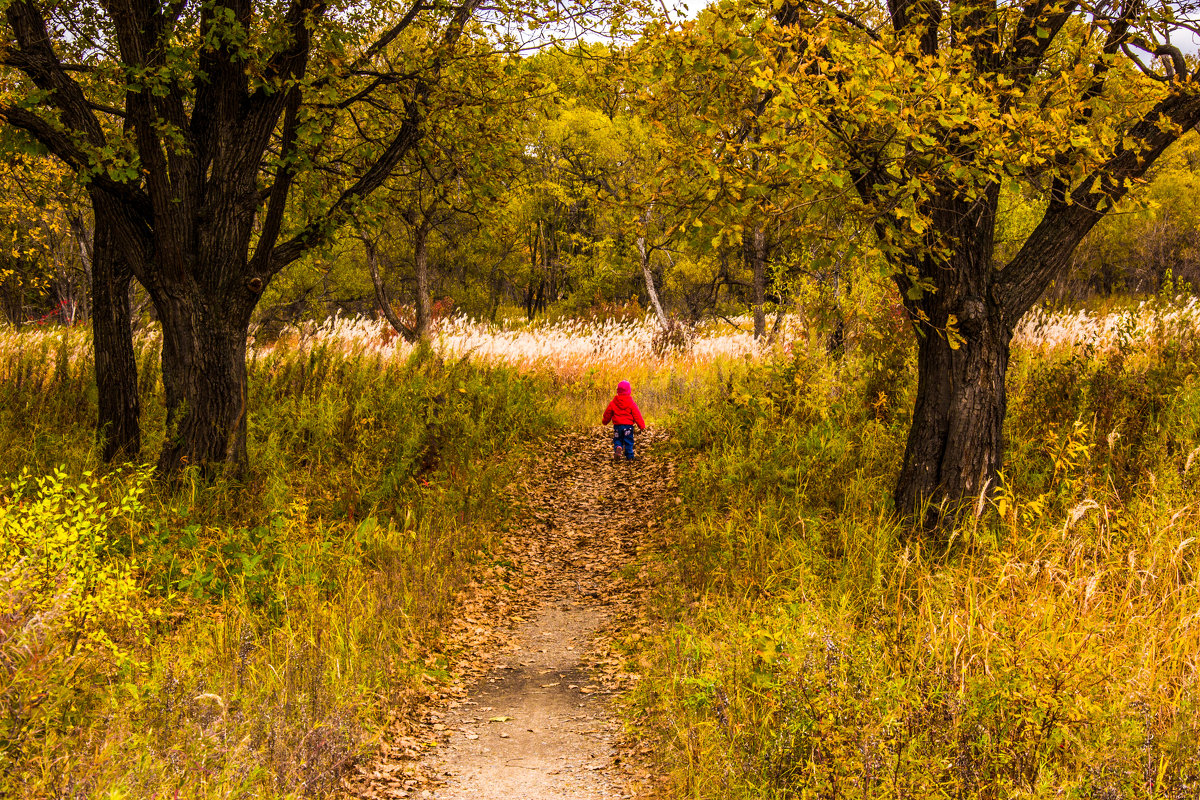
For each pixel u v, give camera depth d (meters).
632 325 23.64
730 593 6.77
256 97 9.19
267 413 11.38
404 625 6.66
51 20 9.43
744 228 5.73
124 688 4.34
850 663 4.31
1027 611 4.72
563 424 15.58
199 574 6.61
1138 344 9.52
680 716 4.95
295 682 5.10
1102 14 6.16
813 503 8.03
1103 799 3.25
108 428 9.92
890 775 3.51
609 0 9.14
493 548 9.19
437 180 11.64
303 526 7.63
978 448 6.78
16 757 3.25
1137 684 3.99
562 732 5.32
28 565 3.90
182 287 8.98
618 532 9.99
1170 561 5.02
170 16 8.92
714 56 5.43
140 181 9.45
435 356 15.92
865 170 5.75
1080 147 5.27
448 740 5.24
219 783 3.67
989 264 6.82
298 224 12.08
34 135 8.23
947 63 5.48
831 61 5.80
